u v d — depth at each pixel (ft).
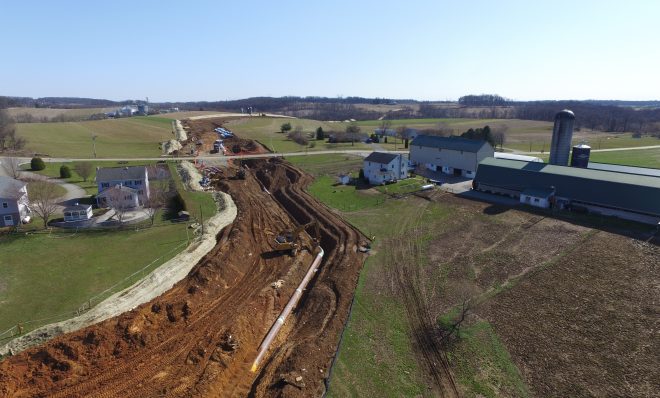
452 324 106.52
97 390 85.20
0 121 358.84
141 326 104.37
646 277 123.95
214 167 298.15
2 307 110.52
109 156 321.52
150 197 195.93
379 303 116.98
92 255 142.92
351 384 86.58
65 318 105.91
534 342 98.63
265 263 147.43
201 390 84.48
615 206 176.04
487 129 376.48
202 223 174.70
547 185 199.72
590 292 117.80
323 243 166.61
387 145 408.26
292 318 116.26
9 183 172.65
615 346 95.86
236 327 105.60
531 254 142.72
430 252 148.77
